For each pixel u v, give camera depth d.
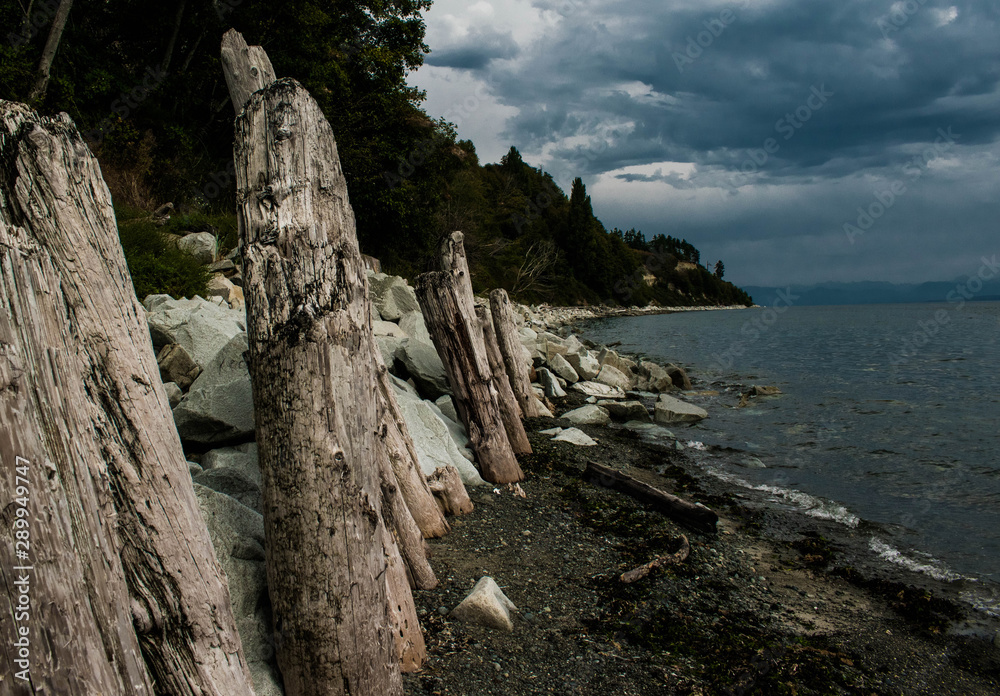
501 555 5.09
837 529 6.55
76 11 18.72
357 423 2.84
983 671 4.16
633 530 5.95
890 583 5.29
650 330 38.28
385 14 24.95
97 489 2.02
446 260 7.25
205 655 2.37
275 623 2.84
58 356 1.88
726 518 6.78
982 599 5.11
